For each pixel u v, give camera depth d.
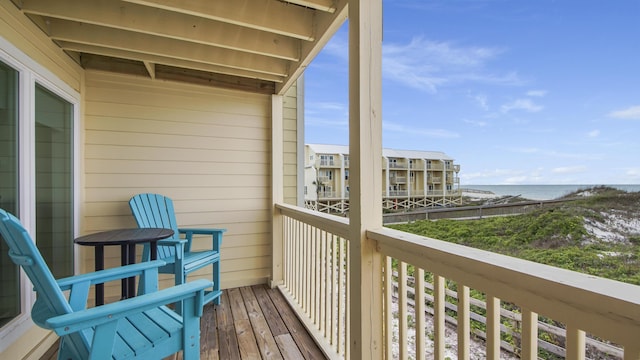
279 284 3.08
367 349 1.38
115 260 2.72
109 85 2.71
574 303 0.61
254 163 3.19
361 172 1.40
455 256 0.90
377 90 1.43
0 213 1.05
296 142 3.72
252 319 2.38
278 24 1.99
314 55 2.26
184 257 2.42
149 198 2.64
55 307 1.11
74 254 2.44
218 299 2.63
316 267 2.19
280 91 3.10
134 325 1.36
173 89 2.91
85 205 2.62
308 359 1.85
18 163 1.73
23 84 1.77
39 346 1.89
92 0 1.91
